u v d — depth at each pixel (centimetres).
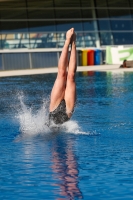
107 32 7062
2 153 1432
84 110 2311
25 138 1655
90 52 6562
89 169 1234
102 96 2880
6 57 6450
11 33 6606
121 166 1260
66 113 1756
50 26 6812
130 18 7206
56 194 1041
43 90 3319
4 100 2798
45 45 6756
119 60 6419
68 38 1692
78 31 6919
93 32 7000
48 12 6812
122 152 1421
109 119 2034
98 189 1071
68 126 1812
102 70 5241
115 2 7119
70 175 1181
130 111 2252
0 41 6544
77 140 1605
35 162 1314
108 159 1338
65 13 6888
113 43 7062
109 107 2400
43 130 1784
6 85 3741
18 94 3105
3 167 1268
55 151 1444
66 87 1744
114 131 1762
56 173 1199
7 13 6606
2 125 1938
